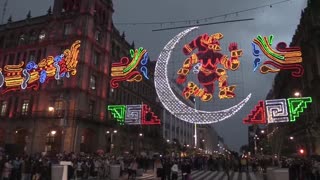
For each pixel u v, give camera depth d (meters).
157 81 24.38
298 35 41.91
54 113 44.06
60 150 40.03
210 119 23.12
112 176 25.73
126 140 55.75
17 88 42.62
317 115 33.94
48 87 45.94
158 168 21.98
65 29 49.00
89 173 26.92
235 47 23.61
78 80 44.50
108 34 52.66
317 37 34.94
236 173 33.31
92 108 47.28
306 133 37.12
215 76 23.31
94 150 45.41
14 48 51.47
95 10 50.41
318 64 34.53
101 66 50.09
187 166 21.05
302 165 22.55
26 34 51.75
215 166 37.53
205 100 23.14
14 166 19.77
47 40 48.72
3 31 53.59
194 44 24.11
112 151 49.00
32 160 22.78
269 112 23.64
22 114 47.03
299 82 44.38
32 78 39.50
